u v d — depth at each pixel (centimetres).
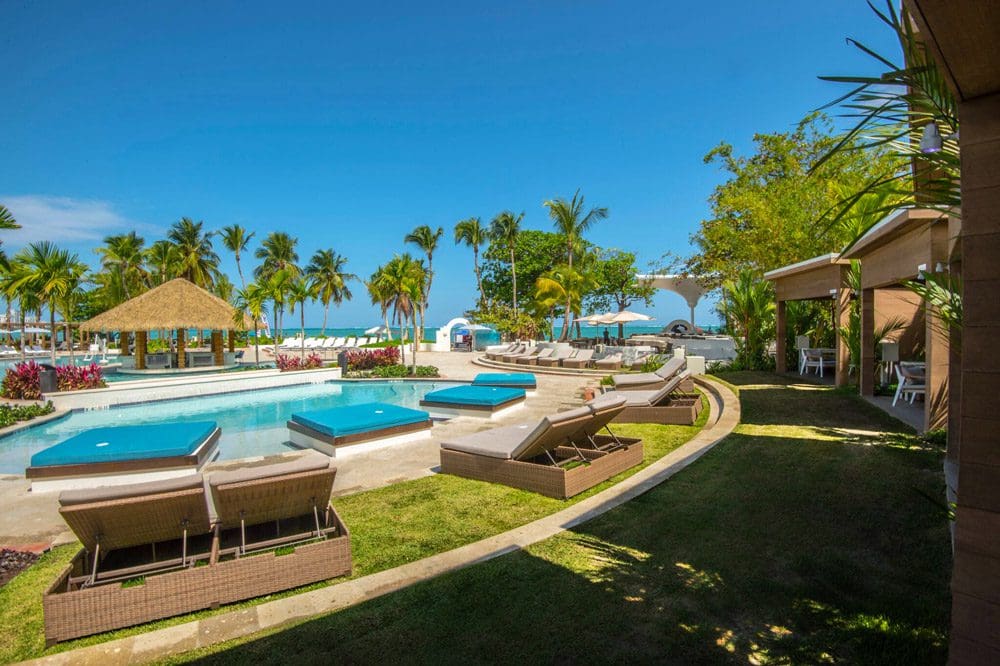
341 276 5072
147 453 689
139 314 2067
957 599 199
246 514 381
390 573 369
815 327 1775
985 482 192
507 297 4675
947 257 678
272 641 294
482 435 682
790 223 1917
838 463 582
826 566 352
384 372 2058
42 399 1401
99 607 310
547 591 335
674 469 602
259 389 1822
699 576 347
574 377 1931
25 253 2041
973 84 192
